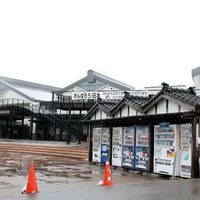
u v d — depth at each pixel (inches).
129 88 1588.3
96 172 614.9
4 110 1606.8
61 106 1381.6
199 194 355.9
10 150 1121.4
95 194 347.6
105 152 724.7
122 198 327.6
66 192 358.9
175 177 530.9
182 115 508.4
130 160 642.2
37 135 1690.5
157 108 601.6
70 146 1059.9
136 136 630.5
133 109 667.4
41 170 624.7
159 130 577.0
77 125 1408.7
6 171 595.8
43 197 328.8
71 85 1740.9
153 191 370.3
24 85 2126.0
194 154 502.0
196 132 513.3
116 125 695.1
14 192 397.4
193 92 588.1
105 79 1652.3
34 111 1563.7
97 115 778.2
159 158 572.4
